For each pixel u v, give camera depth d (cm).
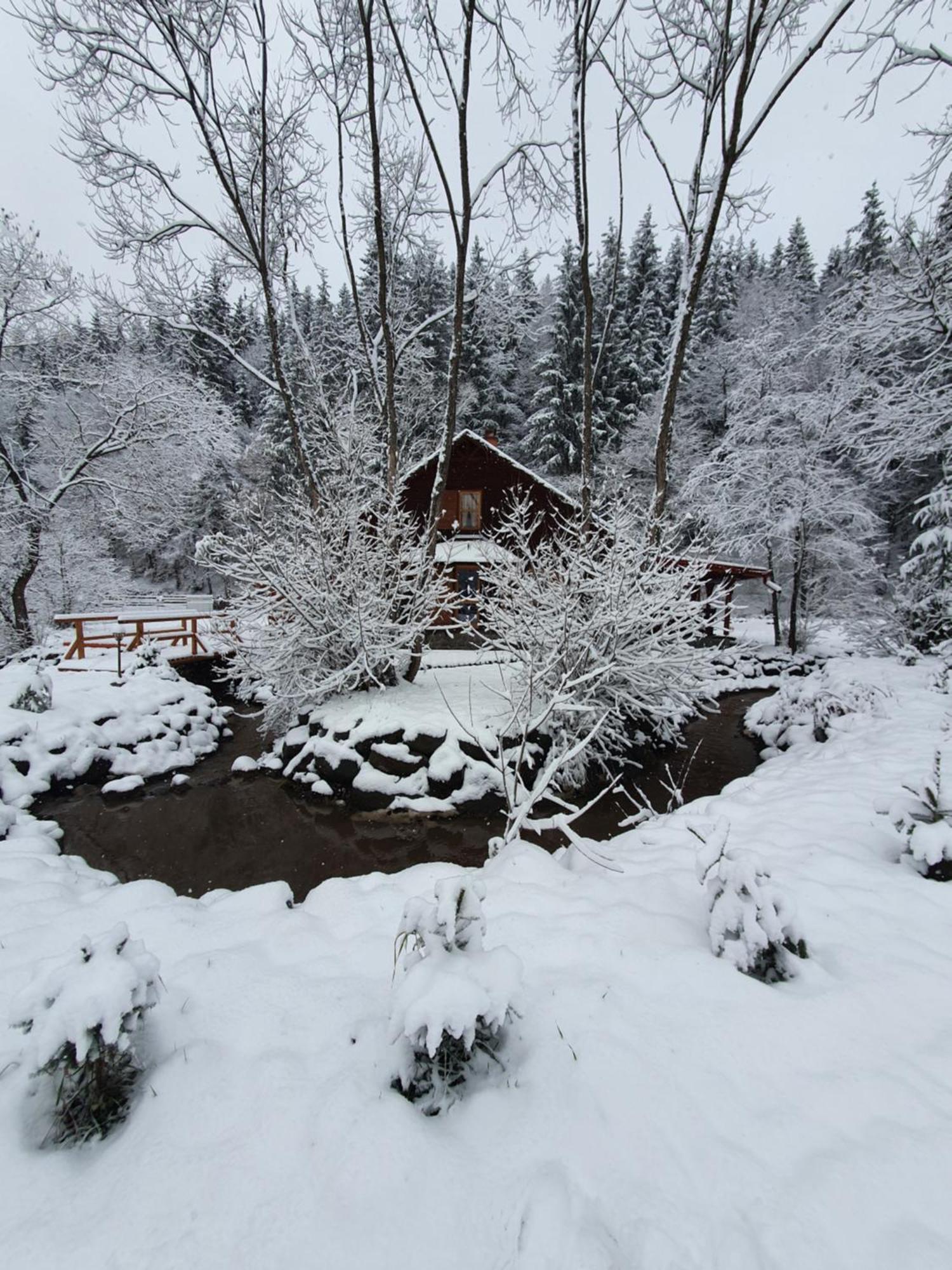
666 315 3089
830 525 1669
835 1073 196
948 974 249
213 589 3012
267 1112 186
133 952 213
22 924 329
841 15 647
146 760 857
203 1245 148
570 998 237
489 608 838
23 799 717
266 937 305
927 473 1367
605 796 784
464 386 2439
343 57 923
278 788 820
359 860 617
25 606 1655
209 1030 227
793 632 1778
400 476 1083
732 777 847
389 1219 154
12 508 1536
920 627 1219
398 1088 198
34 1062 182
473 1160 172
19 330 1528
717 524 1645
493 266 1001
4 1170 174
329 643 902
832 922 291
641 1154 170
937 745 586
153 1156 173
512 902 320
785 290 2775
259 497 1015
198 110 846
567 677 675
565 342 2605
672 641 826
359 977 264
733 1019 222
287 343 1526
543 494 1639
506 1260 143
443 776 736
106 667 1135
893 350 1148
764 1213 150
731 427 1781
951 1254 139
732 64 761
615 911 302
